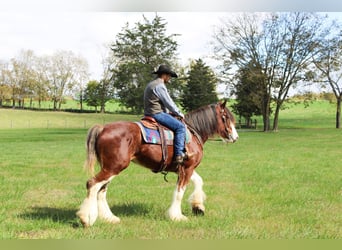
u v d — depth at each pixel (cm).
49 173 1310
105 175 645
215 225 682
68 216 734
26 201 876
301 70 4675
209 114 766
